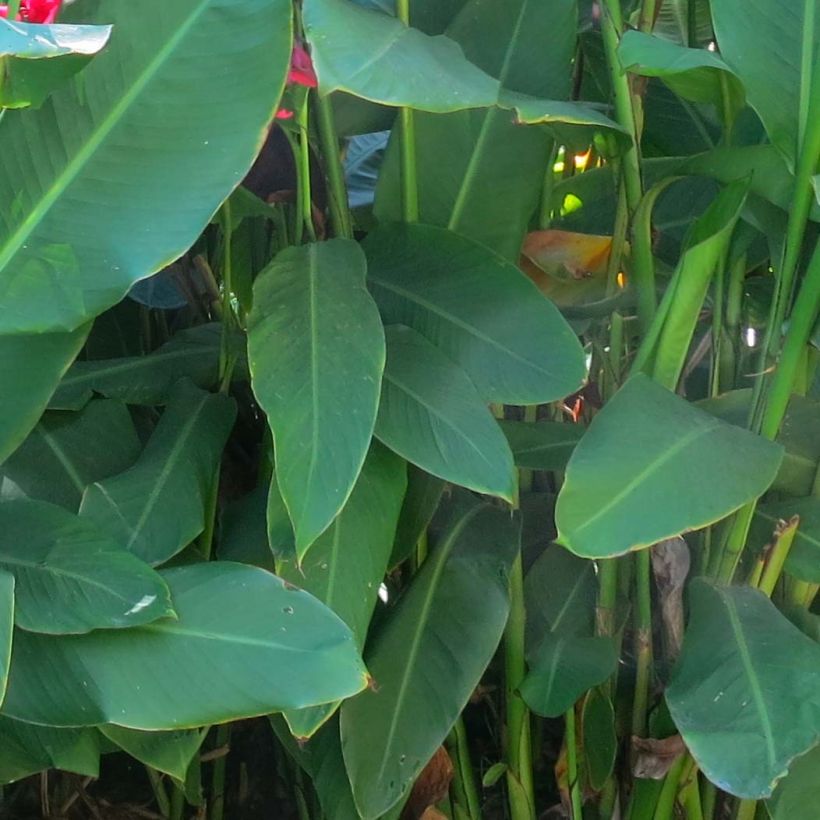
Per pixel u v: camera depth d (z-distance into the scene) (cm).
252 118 145
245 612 148
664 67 149
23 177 145
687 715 153
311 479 146
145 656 148
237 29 144
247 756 218
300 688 144
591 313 179
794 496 174
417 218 175
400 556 172
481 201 175
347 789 168
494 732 202
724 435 154
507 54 172
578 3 187
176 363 183
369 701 164
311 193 182
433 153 173
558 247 181
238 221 177
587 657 172
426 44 145
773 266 169
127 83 145
